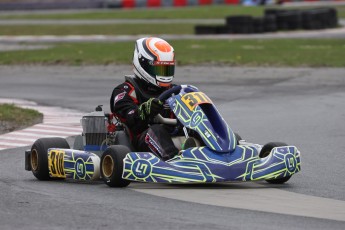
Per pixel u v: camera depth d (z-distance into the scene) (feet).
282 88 224.74
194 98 96.84
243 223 74.28
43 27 535.60
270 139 147.23
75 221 74.74
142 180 90.99
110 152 93.56
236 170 91.76
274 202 86.63
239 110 185.57
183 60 295.69
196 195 89.76
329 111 181.37
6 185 98.89
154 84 102.27
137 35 460.96
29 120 174.91
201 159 91.61
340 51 326.44
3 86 244.42
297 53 319.47
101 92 224.94
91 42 406.41
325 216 79.10
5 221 75.05
